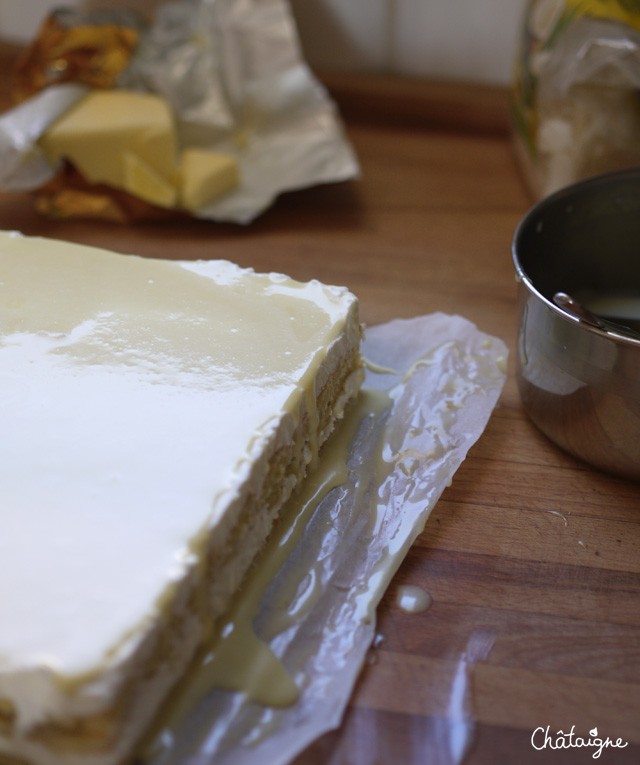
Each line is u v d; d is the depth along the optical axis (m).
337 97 1.30
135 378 0.66
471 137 1.29
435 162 1.22
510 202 1.14
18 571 0.52
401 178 1.19
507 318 0.94
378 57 1.32
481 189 1.17
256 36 1.19
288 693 0.58
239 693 0.58
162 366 0.67
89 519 0.56
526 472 0.77
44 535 0.55
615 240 0.87
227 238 1.06
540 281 0.84
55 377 0.66
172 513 0.56
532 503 0.74
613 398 0.68
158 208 1.06
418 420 0.79
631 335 0.69
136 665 0.49
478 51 1.28
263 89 1.19
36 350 0.68
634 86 0.90
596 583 0.67
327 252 1.04
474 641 0.63
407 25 1.27
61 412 0.63
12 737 0.50
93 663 0.48
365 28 1.29
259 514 0.64
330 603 0.64
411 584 0.66
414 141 1.27
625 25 0.92
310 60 1.34
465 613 0.65
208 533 0.55
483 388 0.83
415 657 0.61
